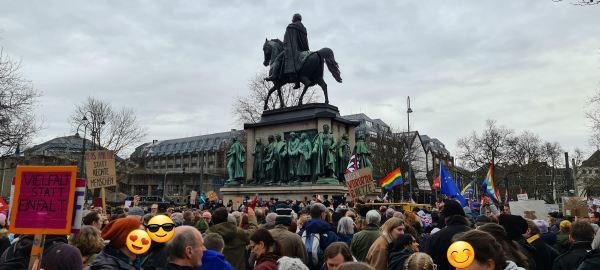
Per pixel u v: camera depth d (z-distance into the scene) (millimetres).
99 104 57781
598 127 41750
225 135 134750
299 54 26359
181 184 83438
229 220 8445
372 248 7238
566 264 7176
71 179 5070
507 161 72875
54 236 5598
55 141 69750
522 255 5652
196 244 4781
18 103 32125
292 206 18938
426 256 4863
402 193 65438
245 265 8109
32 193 5062
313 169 24625
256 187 26047
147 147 153375
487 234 3895
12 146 32938
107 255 4980
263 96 52500
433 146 131000
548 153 79938
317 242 8188
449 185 21797
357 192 16234
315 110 25562
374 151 67250
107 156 14789
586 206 12375
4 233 8477
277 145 25938
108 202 49500
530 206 12328
